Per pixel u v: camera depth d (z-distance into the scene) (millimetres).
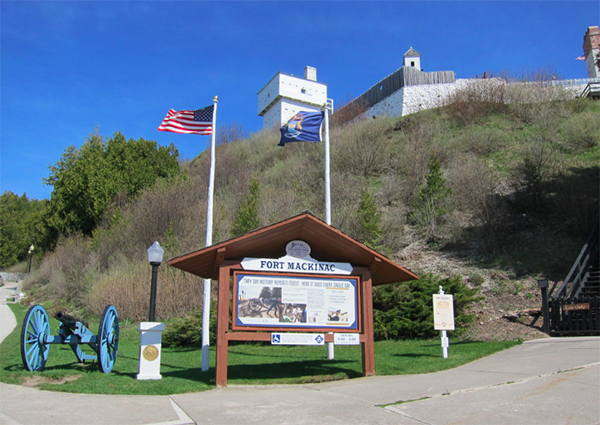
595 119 26812
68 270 27828
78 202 35688
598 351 8789
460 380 7285
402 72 44781
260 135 41312
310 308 8250
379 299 14695
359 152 28797
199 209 25422
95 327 18359
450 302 10375
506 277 16781
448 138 29516
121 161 37125
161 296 19141
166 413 5637
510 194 21984
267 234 8039
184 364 10672
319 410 5727
